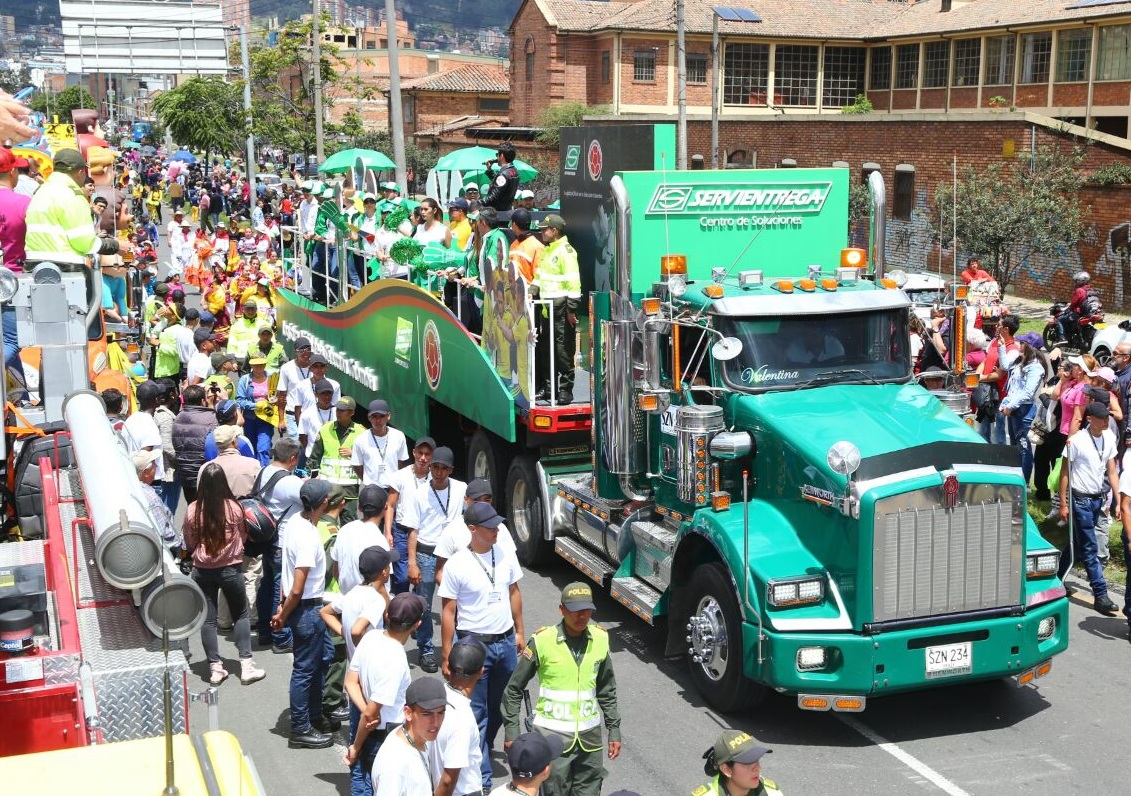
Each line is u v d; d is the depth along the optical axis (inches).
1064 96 1571.1
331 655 333.4
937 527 319.9
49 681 185.6
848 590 320.5
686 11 2023.9
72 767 147.6
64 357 306.8
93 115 720.3
